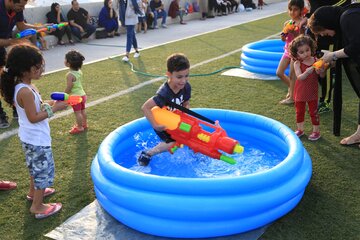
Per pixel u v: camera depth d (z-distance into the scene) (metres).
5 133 4.97
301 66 4.36
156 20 15.13
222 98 6.12
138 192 2.87
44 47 11.12
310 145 4.39
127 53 8.99
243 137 4.49
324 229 2.94
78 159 4.19
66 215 3.21
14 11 4.64
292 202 3.06
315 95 4.39
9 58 2.92
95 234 2.96
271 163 3.91
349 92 6.25
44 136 3.10
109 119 5.35
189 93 3.74
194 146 3.40
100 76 7.70
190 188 2.76
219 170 3.79
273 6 23.28
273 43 9.04
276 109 5.57
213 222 2.78
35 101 2.99
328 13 3.90
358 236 2.85
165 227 2.80
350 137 4.36
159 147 3.76
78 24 12.33
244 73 7.64
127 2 8.80
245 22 16.03
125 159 4.04
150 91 6.62
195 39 12.09
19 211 3.29
